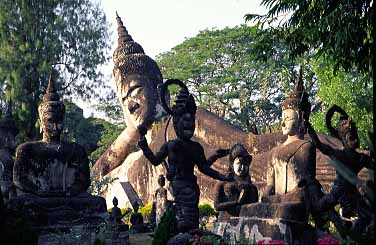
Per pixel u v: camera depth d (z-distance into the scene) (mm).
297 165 13875
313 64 27125
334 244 9672
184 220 14148
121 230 16781
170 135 29375
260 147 26859
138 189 30297
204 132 29141
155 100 33000
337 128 13430
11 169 19703
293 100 14703
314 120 30062
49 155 17938
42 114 18328
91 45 36219
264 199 13805
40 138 35125
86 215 17531
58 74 35906
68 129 39062
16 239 11445
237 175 14617
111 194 29938
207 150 28109
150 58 34594
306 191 13055
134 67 33812
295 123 14555
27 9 34906
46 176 17828
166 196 15461
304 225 11836
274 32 16656
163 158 14828
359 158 12953
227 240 13156
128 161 32719
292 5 15898
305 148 13953
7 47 34438
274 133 27109
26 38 35031
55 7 35812
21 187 17609
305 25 16109
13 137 20625
